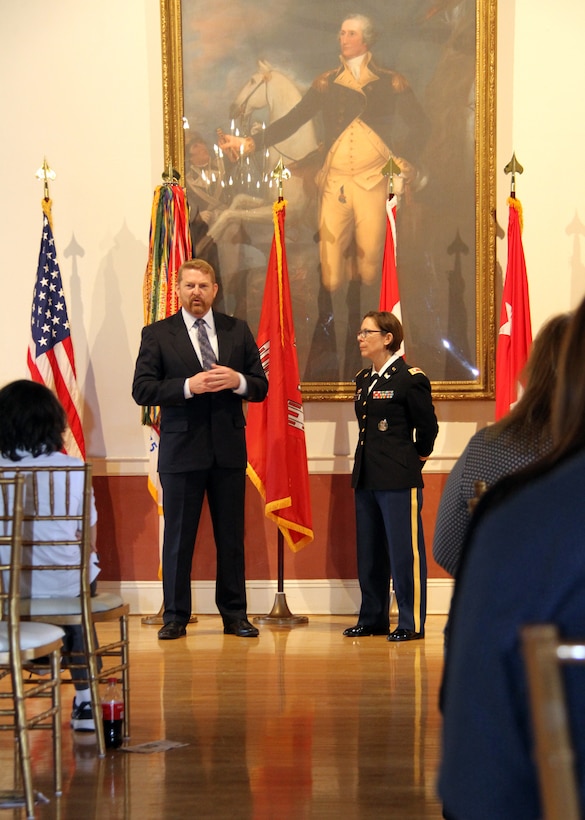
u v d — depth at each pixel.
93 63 6.64
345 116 6.58
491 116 6.47
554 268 6.48
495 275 6.52
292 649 5.25
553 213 6.48
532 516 0.87
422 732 3.57
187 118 6.61
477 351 6.48
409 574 5.64
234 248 6.59
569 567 0.84
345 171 6.58
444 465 6.47
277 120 6.60
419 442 5.75
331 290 6.57
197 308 5.74
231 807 2.78
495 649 0.85
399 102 6.55
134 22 6.62
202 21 6.60
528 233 6.48
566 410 1.02
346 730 3.60
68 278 6.63
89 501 3.31
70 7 6.63
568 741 0.67
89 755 3.33
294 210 6.59
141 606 6.51
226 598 5.80
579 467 0.88
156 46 6.63
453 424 6.50
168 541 5.70
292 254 6.59
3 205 6.65
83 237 6.63
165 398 5.53
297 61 6.59
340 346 6.54
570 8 6.48
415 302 6.54
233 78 6.60
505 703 0.84
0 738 3.61
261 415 6.30
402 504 5.66
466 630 0.88
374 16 6.56
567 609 0.84
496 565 0.87
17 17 6.65
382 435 5.72
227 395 5.74
